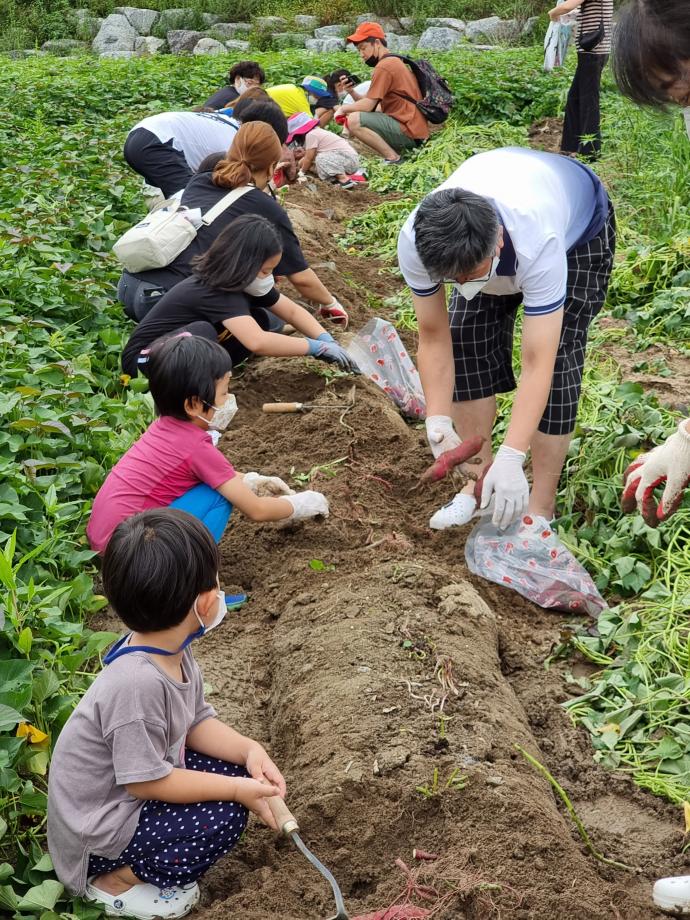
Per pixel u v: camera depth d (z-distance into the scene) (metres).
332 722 2.99
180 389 3.54
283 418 5.14
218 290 4.69
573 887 2.47
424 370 3.95
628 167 9.03
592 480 4.41
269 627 3.76
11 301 5.52
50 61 17.47
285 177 9.00
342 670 3.20
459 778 2.73
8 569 3.06
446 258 3.17
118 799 2.45
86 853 2.44
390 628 3.38
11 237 6.16
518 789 2.73
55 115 11.55
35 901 2.42
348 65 15.81
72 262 6.33
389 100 11.05
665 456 3.12
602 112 11.05
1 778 2.64
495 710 3.07
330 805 2.73
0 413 4.26
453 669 3.19
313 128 9.93
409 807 2.69
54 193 7.70
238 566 4.09
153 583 2.35
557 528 4.27
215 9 23.56
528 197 3.46
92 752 2.42
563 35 10.45
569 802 2.92
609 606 3.93
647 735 3.28
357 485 4.53
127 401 4.98
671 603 3.71
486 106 12.61
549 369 3.58
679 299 6.29
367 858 2.64
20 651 3.06
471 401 4.21
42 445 4.30
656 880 2.72
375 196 9.79
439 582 3.70
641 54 2.15
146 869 2.46
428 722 2.97
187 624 2.46
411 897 2.47
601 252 3.88
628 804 3.02
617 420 4.74
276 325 5.70
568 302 3.87
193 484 3.68
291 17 22.77
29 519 3.93
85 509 4.04
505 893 2.43
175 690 2.47
